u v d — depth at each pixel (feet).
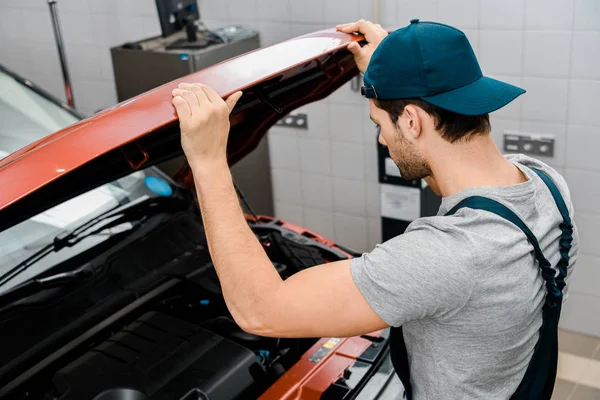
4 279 6.88
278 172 13.98
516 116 11.19
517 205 4.47
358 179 13.05
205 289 7.64
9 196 4.42
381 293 4.33
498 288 4.29
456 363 4.56
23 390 6.28
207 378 6.28
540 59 10.68
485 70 11.20
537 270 4.54
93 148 4.63
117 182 8.32
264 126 7.07
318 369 6.55
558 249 4.79
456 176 4.58
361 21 6.26
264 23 13.03
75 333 6.78
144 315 7.16
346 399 6.18
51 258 7.22
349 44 5.95
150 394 6.09
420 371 4.76
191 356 6.55
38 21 16.03
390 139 4.78
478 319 4.37
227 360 6.49
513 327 4.45
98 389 6.14
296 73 6.06
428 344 4.64
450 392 4.61
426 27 4.53
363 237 13.52
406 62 4.46
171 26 12.48
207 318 7.68
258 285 4.54
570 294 11.65
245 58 5.48
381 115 4.77
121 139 4.66
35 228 7.41
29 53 16.55
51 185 4.91
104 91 15.74
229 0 13.25
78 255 7.37
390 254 4.36
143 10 14.34
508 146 11.40
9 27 16.58
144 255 7.73
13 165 4.60
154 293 7.40
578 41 10.32
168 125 5.02
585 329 11.74
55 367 6.55
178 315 7.76
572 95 10.64
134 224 7.99
